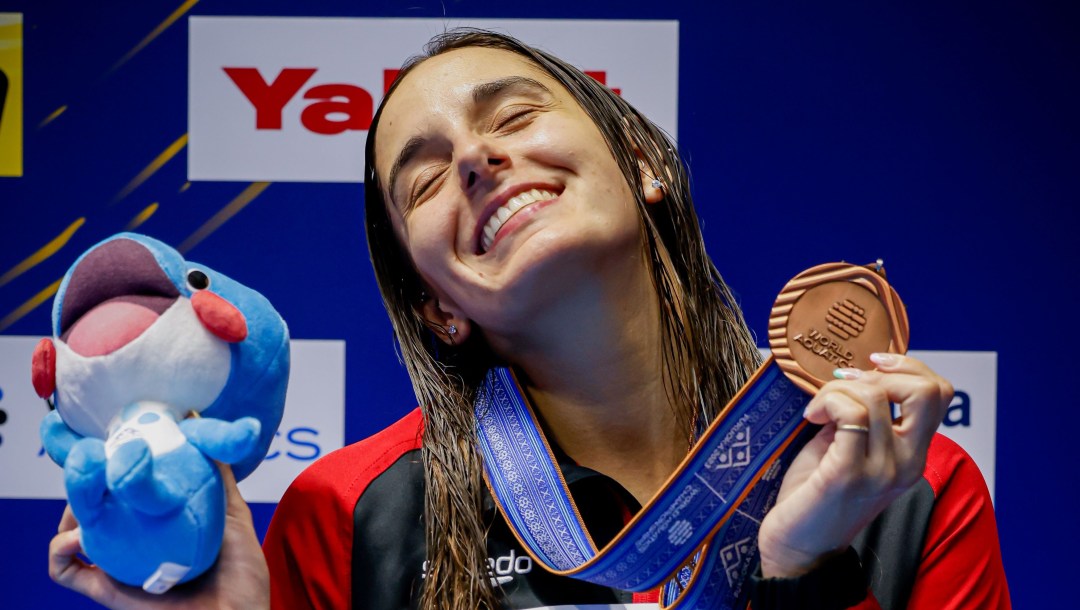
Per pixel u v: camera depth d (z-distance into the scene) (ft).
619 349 17.13
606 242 16.24
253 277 25.62
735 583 16.57
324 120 25.64
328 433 25.79
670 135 25.61
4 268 25.20
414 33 25.58
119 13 25.35
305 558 18.22
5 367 25.20
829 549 14.52
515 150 17.04
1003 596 18.02
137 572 14.12
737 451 15.69
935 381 13.98
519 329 17.28
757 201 25.71
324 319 25.76
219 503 14.24
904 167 25.64
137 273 14.48
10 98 25.22
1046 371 25.53
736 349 18.69
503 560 17.42
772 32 25.64
